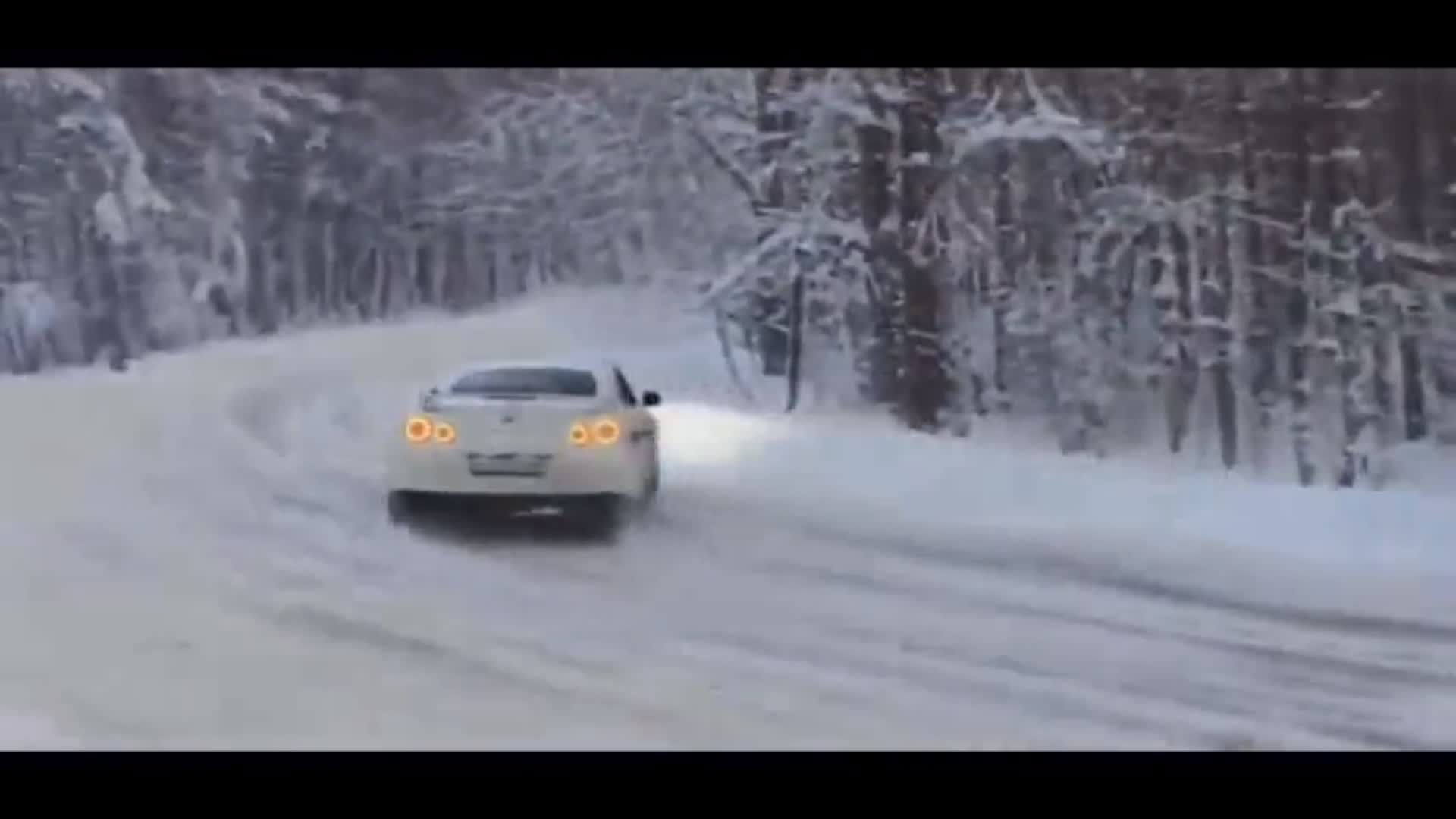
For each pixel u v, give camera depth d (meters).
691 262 53.97
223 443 22.75
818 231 30.78
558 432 15.35
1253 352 33.25
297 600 12.31
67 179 51.91
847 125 30.31
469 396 15.96
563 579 13.45
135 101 62.72
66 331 54.06
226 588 12.72
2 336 48.97
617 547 15.02
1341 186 32.28
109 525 15.49
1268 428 33.41
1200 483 19.88
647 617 11.97
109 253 55.00
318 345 53.44
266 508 16.78
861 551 15.01
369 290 80.81
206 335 59.91
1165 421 34.16
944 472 20.33
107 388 32.53
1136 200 33.31
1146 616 12.31
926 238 29.33
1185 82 32.91
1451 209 32.41
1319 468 32.56
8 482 18.12
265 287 73.31
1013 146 30.28
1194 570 14.29
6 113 51.47
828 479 19.81
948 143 29.83
